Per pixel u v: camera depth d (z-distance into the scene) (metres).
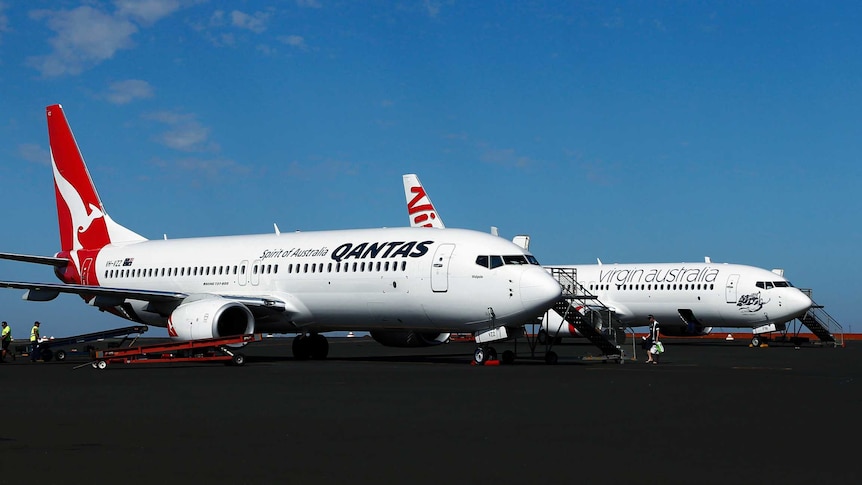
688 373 27.64
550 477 10.04
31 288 36.72
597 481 9.81
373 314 36.12
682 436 13.19
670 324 58.22
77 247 47.12
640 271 58.47
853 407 17.12
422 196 64.62
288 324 38.69
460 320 34.03
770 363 34.44
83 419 15.48
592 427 14.20
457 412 16.34
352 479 9.95
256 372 28.64
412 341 39.78
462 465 10.79
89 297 45.78
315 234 39.53
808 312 58.97
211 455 11.56
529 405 17.55
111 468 10.65
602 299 59.41
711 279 55.41
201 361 35.66
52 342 40.41
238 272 40.00
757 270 54.84
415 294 34.62
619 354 35.31
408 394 20.05
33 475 10.22
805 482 9.74
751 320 54.47
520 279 32.56
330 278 36.91
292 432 13.72
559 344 62.00
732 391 20.73
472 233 34.94
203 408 17.17
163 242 44.38
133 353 32.28
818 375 26.67
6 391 21.34
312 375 26.91
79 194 47.16
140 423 14.89
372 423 14.78
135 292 37.91
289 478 10.01
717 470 10.44
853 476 10.07
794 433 13.48
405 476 10.11
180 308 36.03
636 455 11.48
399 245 35.78
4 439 13.04
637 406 17.33
